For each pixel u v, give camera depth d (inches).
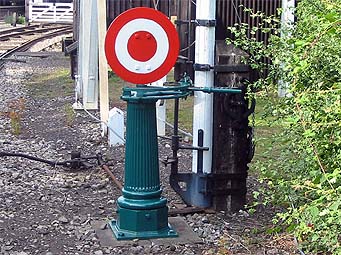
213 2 241.1
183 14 439.2
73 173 310.5
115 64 213.5
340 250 152.8
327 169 172.2
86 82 467.5
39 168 316.5
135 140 221.1
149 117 221.3
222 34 529.3
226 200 248.4
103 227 231.9
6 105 516.4
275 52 217.5
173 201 265.4
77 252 212.8
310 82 183.6
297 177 190.5
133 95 219.3
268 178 209.8
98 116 454.0
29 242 221.5
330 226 159.6
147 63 215.5
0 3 1877.5
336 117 161.6
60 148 366.6
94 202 266.2
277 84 224.4
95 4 447.8
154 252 212.1
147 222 221.9
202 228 232.4
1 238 223.9
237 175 246.2
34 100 543.8
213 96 243.3
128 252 212.1
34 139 390.6
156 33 214.7
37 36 1267.2
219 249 213.8
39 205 260.1
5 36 1196.5
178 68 432.5
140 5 577.6
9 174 303.6
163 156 345.7
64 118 450.6
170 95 222.1
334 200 150.1
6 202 262.2
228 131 243.3
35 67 797.9
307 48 170.2
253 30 235.9
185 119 456.4
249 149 246.5
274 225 228.4
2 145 370.0
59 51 1015.6
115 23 211.8
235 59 239.1
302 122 161.5
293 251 208.1
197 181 248.2
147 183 222.5
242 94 239.8
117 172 312.3
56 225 236.7
